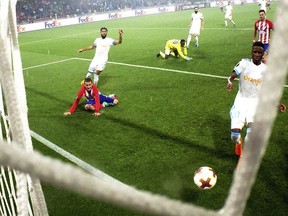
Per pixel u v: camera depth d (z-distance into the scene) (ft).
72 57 42.06
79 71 33.14
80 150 14.87
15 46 3.52
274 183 11.07
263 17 24.84
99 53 24.32
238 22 65.10
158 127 16.83
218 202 10.35
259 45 10.99
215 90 22.29
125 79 27.76
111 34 64.59
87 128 17.39
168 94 22.39
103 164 13.44
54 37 68.33
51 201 10.93
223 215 1.28
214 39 46.01
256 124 1.07
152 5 146.00
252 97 11.62
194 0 145.07
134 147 14.76
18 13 109.60
